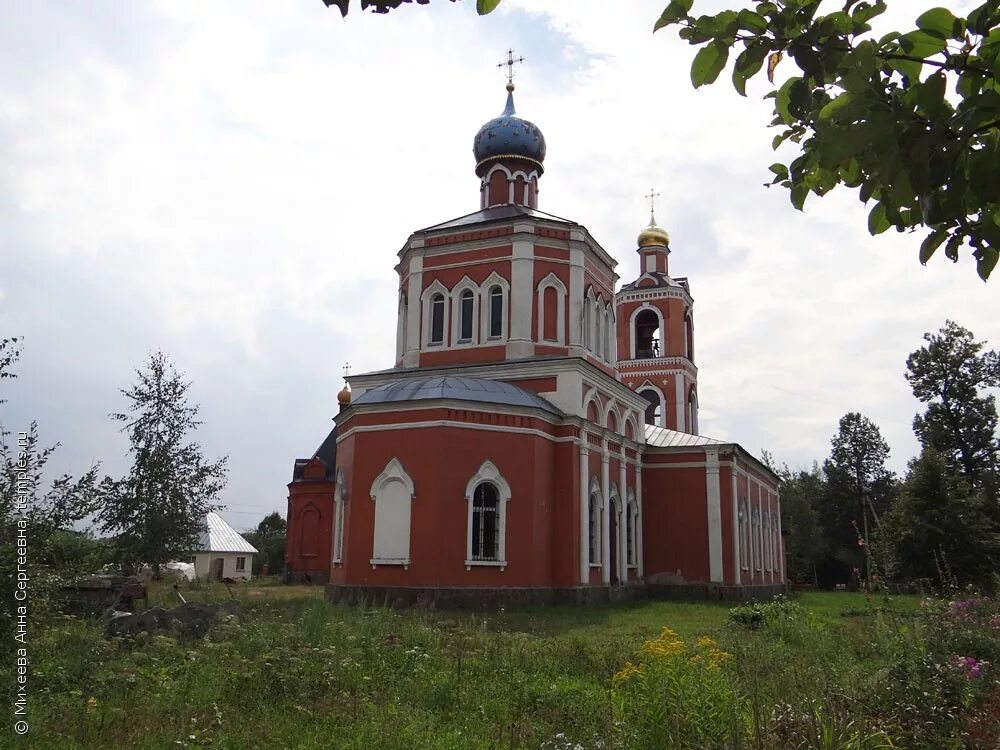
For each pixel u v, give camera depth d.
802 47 3.76
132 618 14.23
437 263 32.28
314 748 8.02
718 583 33.69
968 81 3.64
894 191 3.66
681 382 49.91
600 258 33.91
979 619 13.19
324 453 48.72
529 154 36.00
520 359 29.67
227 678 10.56
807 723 7.63
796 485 70.25
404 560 24.67
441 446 25.08
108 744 8.18
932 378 52.47
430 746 8.16
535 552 26.16
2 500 9.91
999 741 8.10
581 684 11.09
